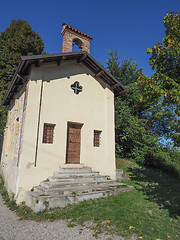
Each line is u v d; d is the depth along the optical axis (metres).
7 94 9.74
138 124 11.46
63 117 7.32
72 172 6.58
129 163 11.16
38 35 17.78
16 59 15.87
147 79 4.87
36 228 3.89
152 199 5.83
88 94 8.39
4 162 10.37
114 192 6.14
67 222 4.17
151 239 3.34
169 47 4.53
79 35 9.98
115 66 14.69
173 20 4.65
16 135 8.16
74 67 8.19
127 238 3.40
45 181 6.16
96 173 7.31
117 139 12.86
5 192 7.10
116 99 12.88
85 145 7.81
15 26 17.23
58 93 7.39
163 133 12.05
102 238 3.42
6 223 4.18
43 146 6.57
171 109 10.39
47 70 7.29
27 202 5.39
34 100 6.56
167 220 4.30
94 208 4.85
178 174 11.68
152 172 10.45
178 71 4.78
